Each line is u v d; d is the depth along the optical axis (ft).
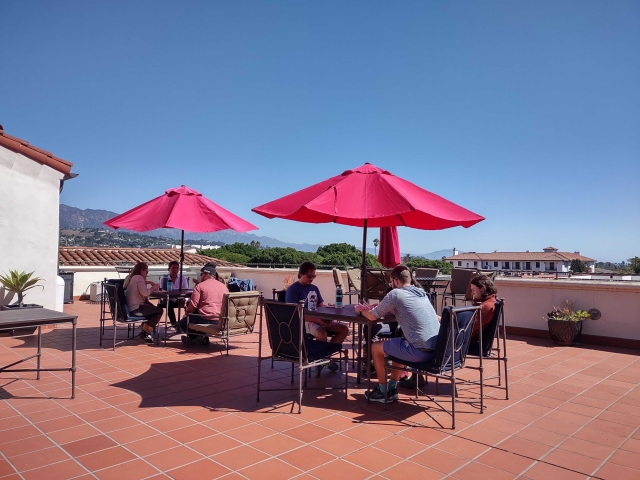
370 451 10.77
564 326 22.77
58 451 10.58
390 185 14.07
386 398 13.73
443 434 11.83
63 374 17.28
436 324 13.26
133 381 16.39
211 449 10.77
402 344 13.12
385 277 23.03
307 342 14.94
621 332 22.79
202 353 21.09
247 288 27.04
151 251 60.18
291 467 9.91
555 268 186.70
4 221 25.26
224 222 22.40
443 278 27.76
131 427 12.07
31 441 11.12
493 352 21.45
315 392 15.38
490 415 13.26
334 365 18.29
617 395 15.19
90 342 23.35
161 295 23.03
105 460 10.14
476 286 15.12
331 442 11.25
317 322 17.81
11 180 25.49
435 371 12.57
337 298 16.93
